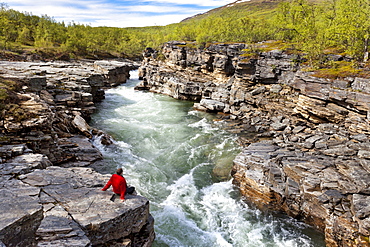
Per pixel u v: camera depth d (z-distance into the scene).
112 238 11.37
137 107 51.31
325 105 31.64
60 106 35.19
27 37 133.25
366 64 32.91
